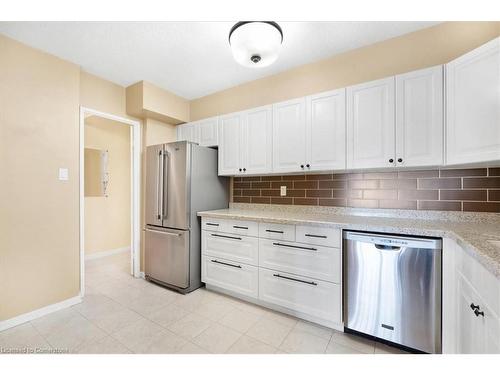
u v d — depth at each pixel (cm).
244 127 253
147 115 287
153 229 266
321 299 177
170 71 246
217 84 278
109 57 217
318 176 237
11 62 182
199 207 256
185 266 240
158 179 262
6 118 179
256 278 209
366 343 159
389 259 150
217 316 195
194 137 300
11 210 181
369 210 209
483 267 96
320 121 205
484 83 133
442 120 157
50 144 203
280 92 250
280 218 196
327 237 174
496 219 163
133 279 279
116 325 182
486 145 132
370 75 201
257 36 156
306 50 210
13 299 181
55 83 208
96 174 360
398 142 171
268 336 168
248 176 285
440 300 137
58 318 192
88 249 351
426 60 180
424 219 186
